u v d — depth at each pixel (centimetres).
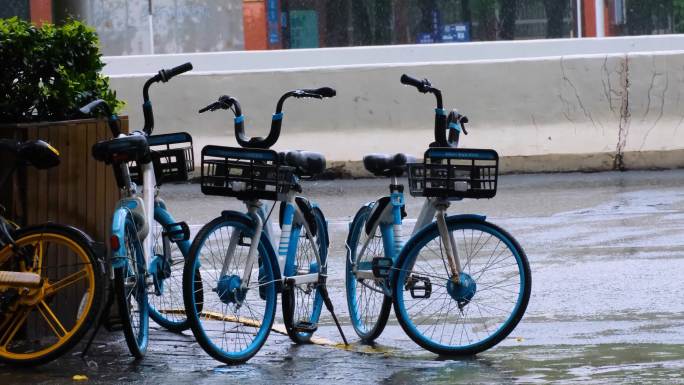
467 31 8106
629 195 4269
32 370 1925
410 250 2097
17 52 2161
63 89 2205
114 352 2075
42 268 1992
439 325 2341
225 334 2200
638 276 2827
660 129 4997
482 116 4991
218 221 2003
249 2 7969
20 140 2088
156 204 2197
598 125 4997
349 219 3878
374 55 5478
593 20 8100
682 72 4988
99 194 2266
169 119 4981
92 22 4434
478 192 2030
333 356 2097
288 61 5484
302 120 4997
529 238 3416
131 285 1967
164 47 7594
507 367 1964
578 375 1886
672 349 2083
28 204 2097
